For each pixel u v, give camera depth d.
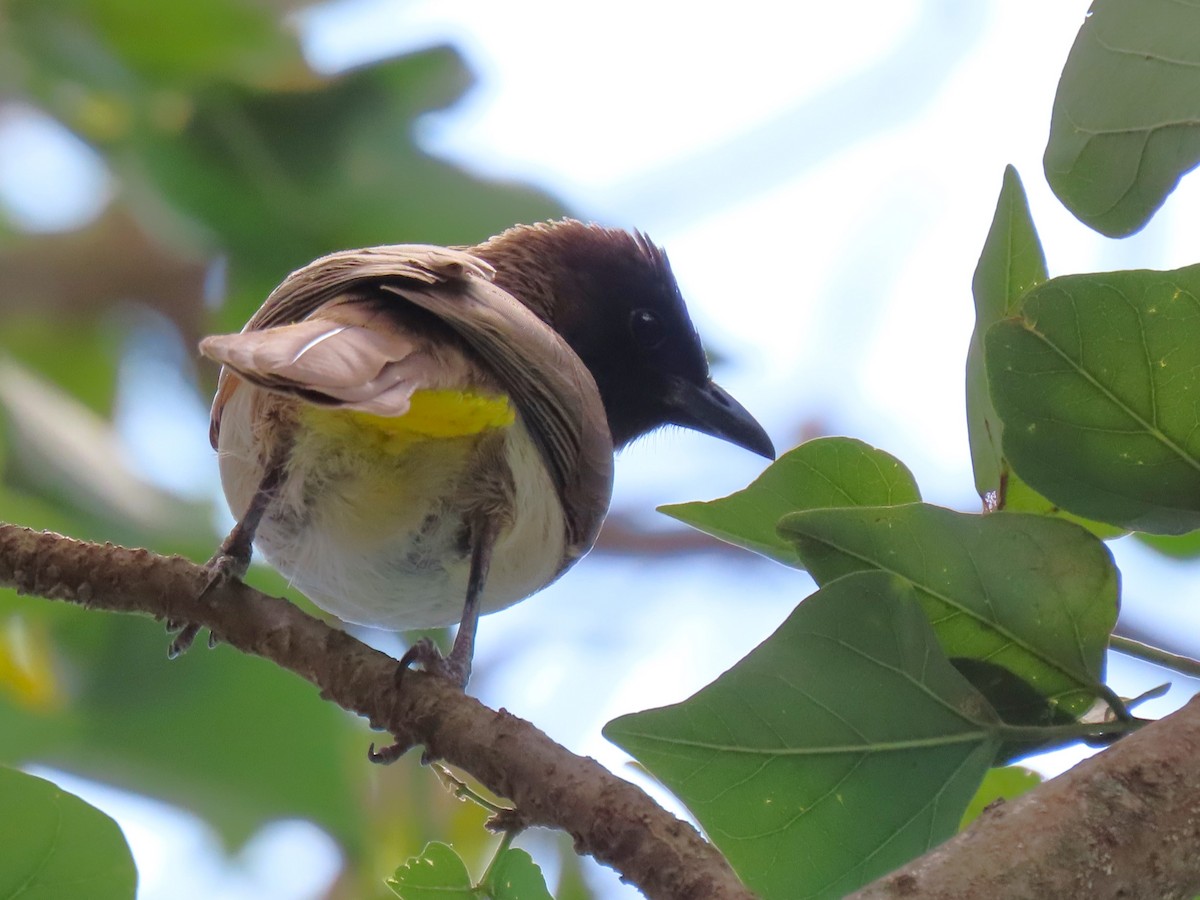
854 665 5.99
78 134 13.83
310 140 13.27
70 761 13.08
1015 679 6.21
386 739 12.93
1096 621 6.06
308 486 8.61
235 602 7.22
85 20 12.91
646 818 5.73
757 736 6.04
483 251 11.55
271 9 13.08
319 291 8.51
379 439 8.39
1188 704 5.19
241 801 12.91
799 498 7.20
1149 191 6.63
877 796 6.04
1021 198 6.76
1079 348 5.98
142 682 13.04
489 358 8.33
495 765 6.21
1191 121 6.52
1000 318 6.77
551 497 9.38
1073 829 4.78
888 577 5.91
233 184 13.36
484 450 8.58
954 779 6.04
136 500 13.76
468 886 6.70
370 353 7.14
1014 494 6.89
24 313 17.14
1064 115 6.66
